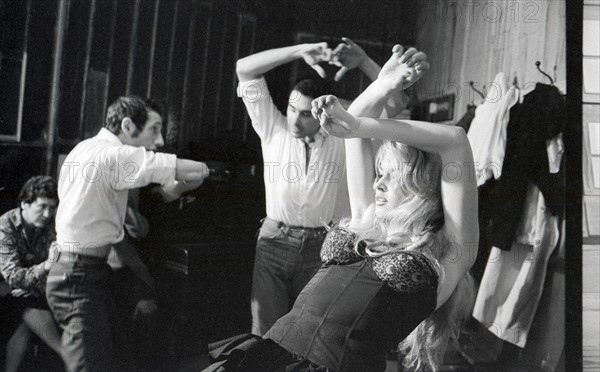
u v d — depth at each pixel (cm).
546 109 143
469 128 142
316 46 138
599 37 148
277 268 138
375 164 117
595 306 149
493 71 142
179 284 136
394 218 107
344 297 102
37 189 130
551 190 144
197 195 136
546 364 147
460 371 145
